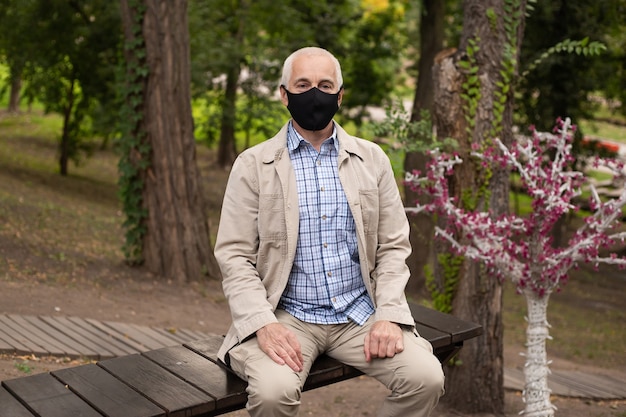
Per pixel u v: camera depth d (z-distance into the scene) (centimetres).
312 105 306
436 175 487
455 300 608
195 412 274
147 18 1083
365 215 316
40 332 673
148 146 1102
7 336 632
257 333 294
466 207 583
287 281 311
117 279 1059
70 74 2061
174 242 1116
